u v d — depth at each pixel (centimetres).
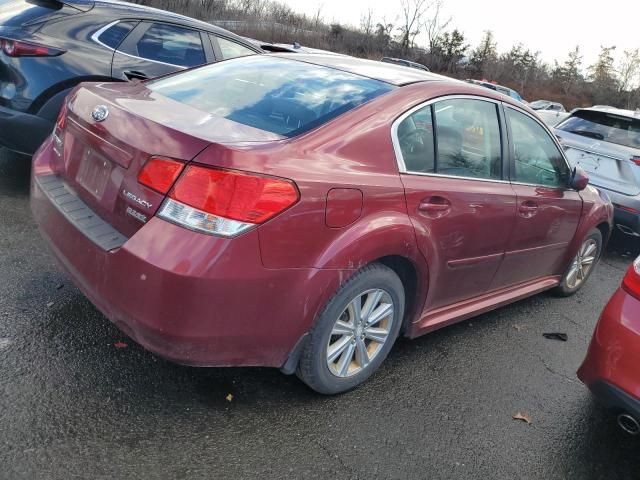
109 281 228
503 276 375
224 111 274
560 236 421
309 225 233
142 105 262
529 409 311
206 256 211
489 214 328
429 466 250
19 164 538
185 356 224
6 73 439
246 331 229
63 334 294
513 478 254
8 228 405
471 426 285
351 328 275
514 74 5119
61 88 452
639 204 632
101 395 256
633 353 249
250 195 216
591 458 278
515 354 372
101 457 221
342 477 234
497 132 350
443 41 4094
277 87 298
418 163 290
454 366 340
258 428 253
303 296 239
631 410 248
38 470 210
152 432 239
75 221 250
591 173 673
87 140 262
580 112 739
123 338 300
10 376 256
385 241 262
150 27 532
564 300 490
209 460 230
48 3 473
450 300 338
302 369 265
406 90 296
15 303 314
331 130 258
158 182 221
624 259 672
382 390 300
